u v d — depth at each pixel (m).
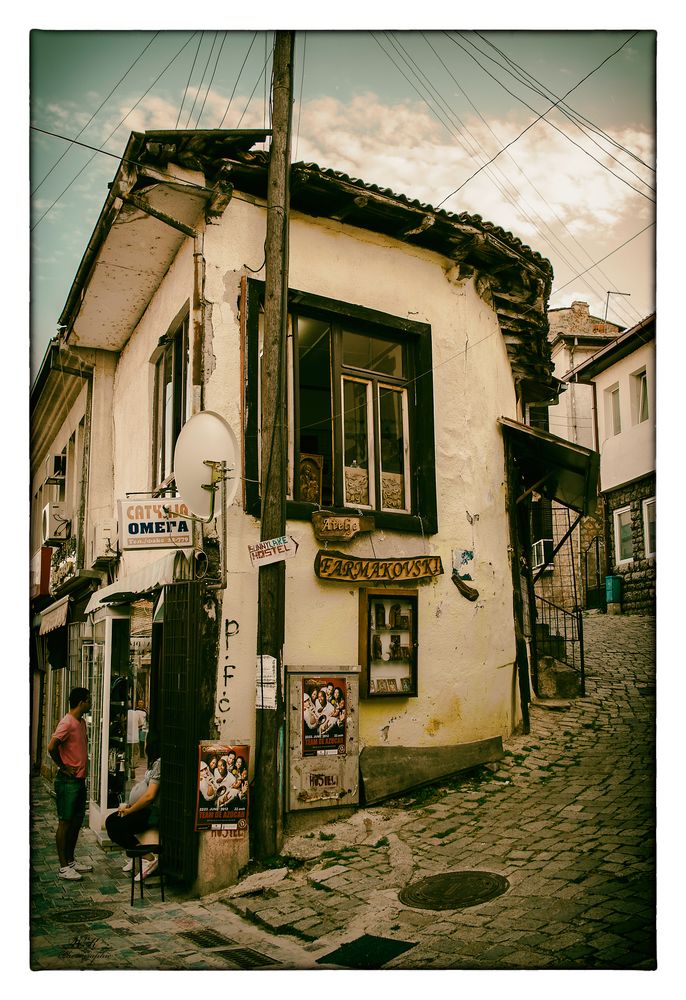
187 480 7.43
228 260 8.43
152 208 8.22
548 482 12.01
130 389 11.66
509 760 9.09
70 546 14.02
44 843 9.33
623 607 18.91
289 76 8.20
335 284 9.13
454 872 6.39
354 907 6.01
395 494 9.57
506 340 11.90
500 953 5.06
